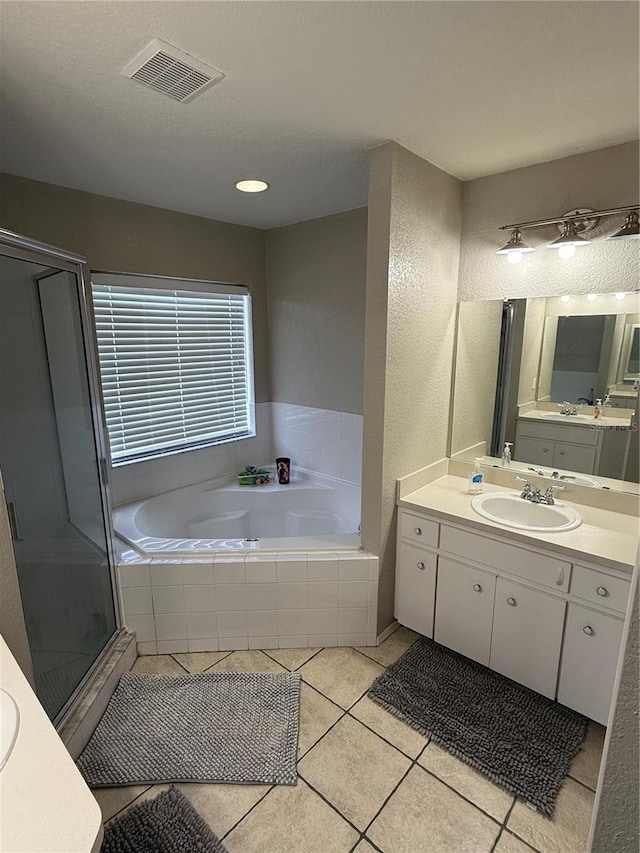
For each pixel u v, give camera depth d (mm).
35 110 1635
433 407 2492
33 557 1771
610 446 2168
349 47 1296
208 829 1508
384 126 1783
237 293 3436
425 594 2299
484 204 2359
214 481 3453
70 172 2254
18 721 868
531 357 2338
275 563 2279
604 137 1885
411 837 1491
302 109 1647
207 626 2352
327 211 3012
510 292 2348
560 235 2145
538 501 2244
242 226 3383
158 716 1951
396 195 1982
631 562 1648
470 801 1603
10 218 2295
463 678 2150
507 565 1974
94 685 1993
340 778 1687
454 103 1612
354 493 3209
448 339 2508
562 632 1849
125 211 2744
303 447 3625
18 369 1748
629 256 2008
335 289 3174
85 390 2154
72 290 2064
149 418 3111
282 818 1549
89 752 1781
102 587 2242
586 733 1860
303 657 2324
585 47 1300
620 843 746
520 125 1779
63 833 670
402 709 1972
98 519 2223
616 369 2109
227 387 3562
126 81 1455
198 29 1207
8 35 1215
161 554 2352
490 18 1180
